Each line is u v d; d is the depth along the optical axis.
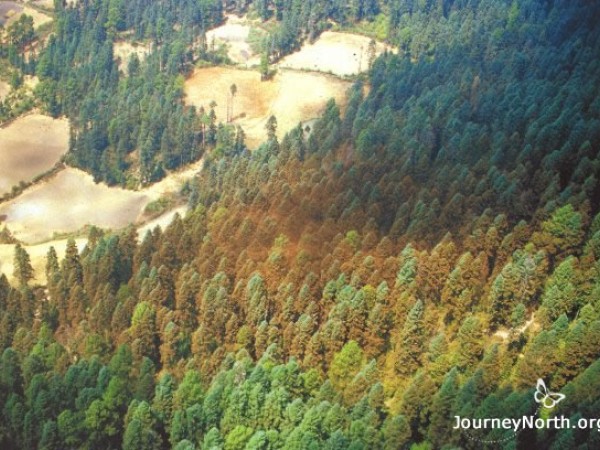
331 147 182.38
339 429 100.31
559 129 156.38
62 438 110.69
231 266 142.00
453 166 159.62
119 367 121.88
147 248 151.62
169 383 112.25
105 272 146.88
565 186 148.00
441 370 111.62
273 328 123.00
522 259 123.12
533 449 99.62
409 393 105.31
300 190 160.38
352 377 114.81
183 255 150.50
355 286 127.81
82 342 130.88
